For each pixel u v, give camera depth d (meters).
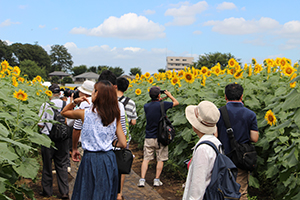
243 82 5.46
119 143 2.98
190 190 2.16
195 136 5.37
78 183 2.71
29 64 121.62
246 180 3.30
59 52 171.12
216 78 6.61
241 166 3.19
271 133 4.24
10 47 129.38
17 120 3.36
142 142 8.10
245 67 6.05
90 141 2.71
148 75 10.07
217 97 5.57
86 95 3.82
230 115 3.32
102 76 3.72
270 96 4.91
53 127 4.39
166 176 5.88
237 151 3.20
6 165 3.05
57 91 4.84
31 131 3.36
